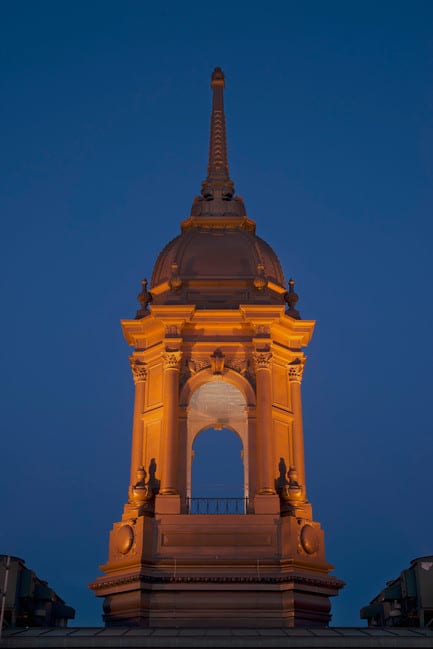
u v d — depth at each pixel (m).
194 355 137.00
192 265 142.62
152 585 119.19
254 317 135.75
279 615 117.62
